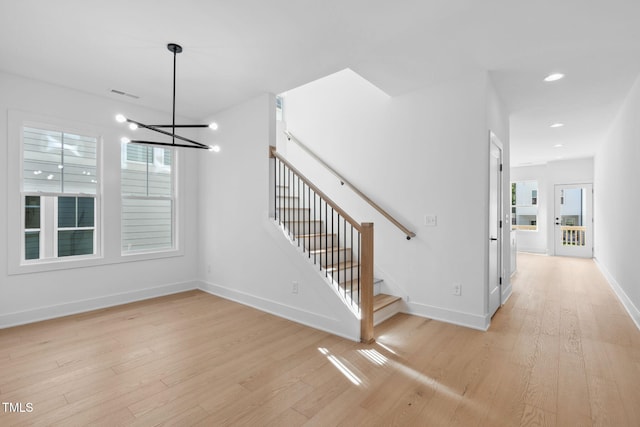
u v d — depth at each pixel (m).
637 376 2.24
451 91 3.29
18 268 3.22
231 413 1.85
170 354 2.59
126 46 2.67
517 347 2.71
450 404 1.93
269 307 3.67
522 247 8.91
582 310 3.73
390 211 3.78
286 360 2.49
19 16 2.24
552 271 6.09
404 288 3.64
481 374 2.28
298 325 3.26
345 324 2.96
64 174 3.57
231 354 2.59
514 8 2.17
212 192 4.49
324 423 1.77
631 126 3.61
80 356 2.54
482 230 3.10
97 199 3.81
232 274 4.18
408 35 2.51
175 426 1.74
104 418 1.80
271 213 3.75
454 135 3.27
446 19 2.30
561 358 2.52
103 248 3.81
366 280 2.83
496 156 3.66
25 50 2.73
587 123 4.85
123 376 2.25
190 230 4.68
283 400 1.97
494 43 2.63
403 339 2.88
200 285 4.71
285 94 5.12
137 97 3.83
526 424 1.75
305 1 2.10
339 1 2.10
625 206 3.98
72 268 3.58
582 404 1.92
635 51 2.76
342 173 4.27
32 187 3.36
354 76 4.15
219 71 3.15
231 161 4.18
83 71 3.14
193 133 4.69
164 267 4.39
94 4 2.12
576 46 2.68
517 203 9.05
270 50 2.74
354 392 2.06
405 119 3.65
